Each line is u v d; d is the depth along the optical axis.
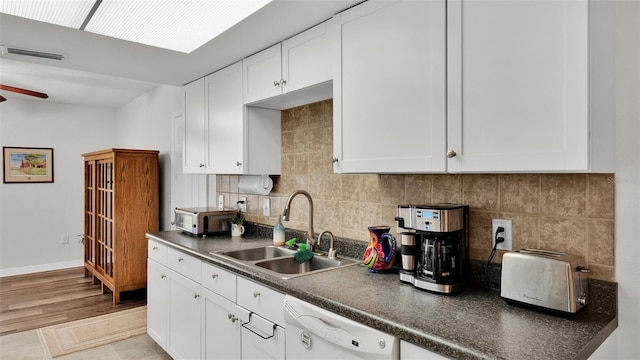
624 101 1.24
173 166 4.23
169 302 2.60
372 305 1.33
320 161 2.38
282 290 1.59
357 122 1.67
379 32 1.58
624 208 1.25
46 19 1.85
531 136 1.15
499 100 1.22
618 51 1.24
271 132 2.63
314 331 1.38
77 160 5.64
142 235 4.12
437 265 1.47
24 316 3.55
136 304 3.94
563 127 1.09
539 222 1.44
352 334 1.26
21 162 5.20
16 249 5.18
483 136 1.26
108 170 4.20
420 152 1.44
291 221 2.62
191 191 3.95
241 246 2.46
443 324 1.16
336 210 2.28
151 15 1.82
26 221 5.25
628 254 1.24
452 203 1.70
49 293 4.29
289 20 1.88
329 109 2.32
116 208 3.97
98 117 5.82
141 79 3.01
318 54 1.92
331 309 1.37
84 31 2.03
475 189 1.63
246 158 2.50
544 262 1.25
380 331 1.20
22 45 2.24
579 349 1.00
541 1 1.13
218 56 2.43
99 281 4.79
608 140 1.19
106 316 3.57
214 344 2.10
